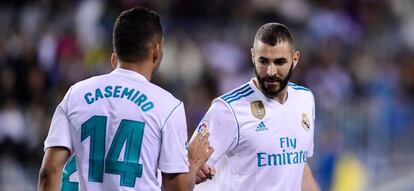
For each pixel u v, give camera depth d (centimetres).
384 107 4606
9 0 4781
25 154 4003
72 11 4784
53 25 4641
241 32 4953
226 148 1836
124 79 1611
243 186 1845
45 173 1581
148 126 1584
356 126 4428
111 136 1581
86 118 1591
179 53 4625
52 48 4441
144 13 1609
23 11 4778
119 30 1606
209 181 1884
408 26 5612
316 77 4706
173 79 4497
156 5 4881
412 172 4403
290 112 1880
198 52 4688
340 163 4219
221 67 4631
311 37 5062
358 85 4888
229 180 1859
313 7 5284
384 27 5472
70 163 1678
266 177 1842
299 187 1905
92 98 1600
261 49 1808
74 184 1669
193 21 4919
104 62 4428
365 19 5431
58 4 4794
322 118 4350
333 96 4688
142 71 1620
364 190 4275
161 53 1633
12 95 4119
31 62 4256
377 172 4366
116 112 1586
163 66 4519
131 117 1585
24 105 4125
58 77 4309
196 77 4534
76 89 1617
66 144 1590
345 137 4372
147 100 1597
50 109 4119
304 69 4734
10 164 3975
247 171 1841
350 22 5338
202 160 1708
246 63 4812
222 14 4994
